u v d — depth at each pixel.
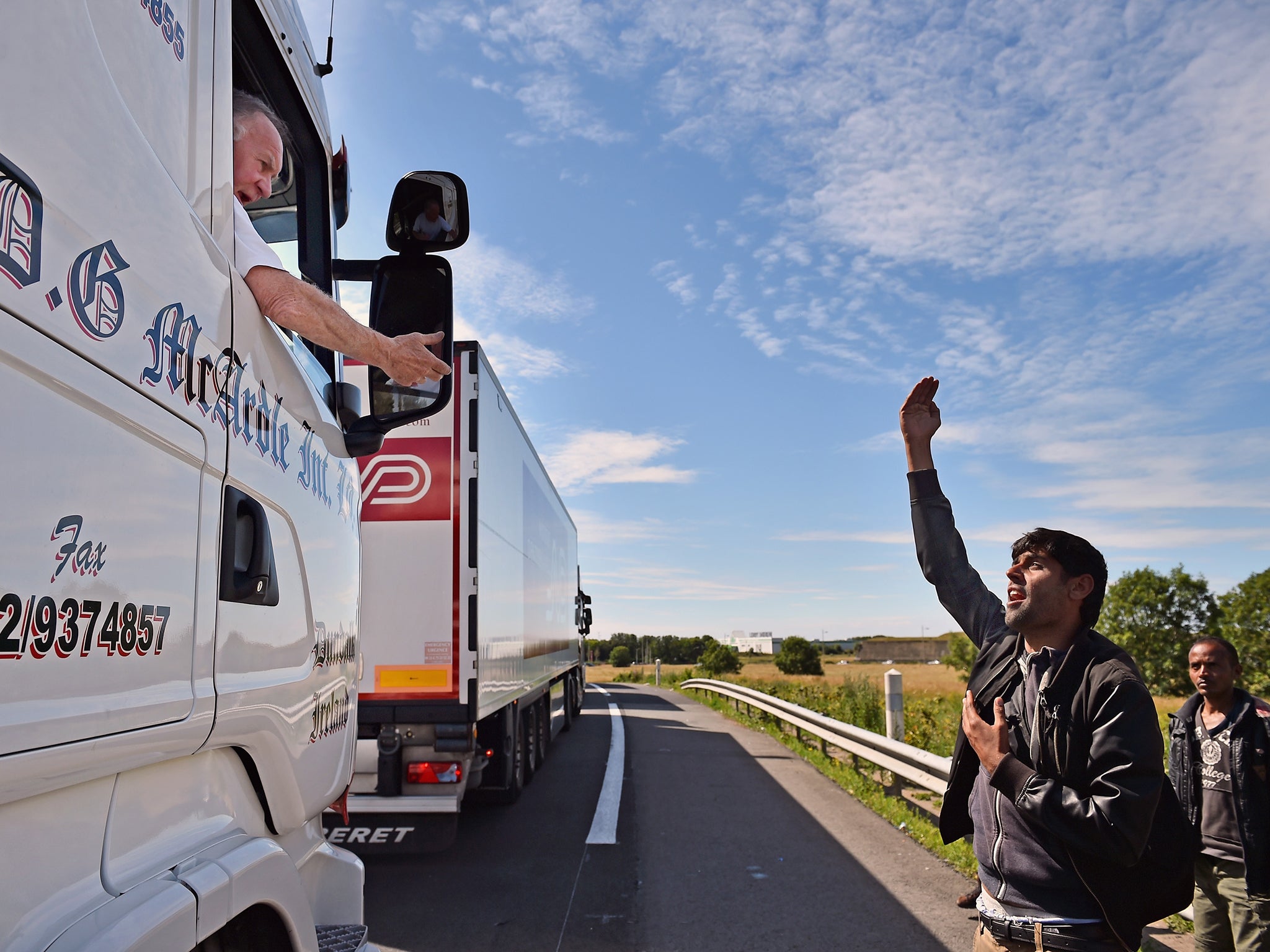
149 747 1.43
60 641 1.20
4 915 1.14
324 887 2.52
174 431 1.55
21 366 1.14
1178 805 2.45
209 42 1.86
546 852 7.55
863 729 10.16
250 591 1.84
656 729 17.62
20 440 1.14
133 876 1.44
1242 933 3.94
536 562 11.80
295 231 2.79
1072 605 2.56
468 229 2.53
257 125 2.17
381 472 7.52
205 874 1.55
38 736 1.15
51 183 1.23
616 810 9.24
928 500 3.11
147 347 1.47
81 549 1.26
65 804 1.28
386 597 7.39
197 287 1.68
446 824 7.04
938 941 5.36
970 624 2.97
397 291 2.50
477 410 7.57
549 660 13.31
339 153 3.12
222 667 1.73
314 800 2.32
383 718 7.23
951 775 2.85
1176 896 2.39
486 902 6.18
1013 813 2.54
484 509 7.70
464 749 7.17
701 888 6.47
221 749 1.82
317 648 2.37
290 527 2.19
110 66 1.44
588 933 5.55
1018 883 2.53
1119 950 2.41
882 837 8.02
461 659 7.31
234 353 1.85
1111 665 2.44
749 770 11.95
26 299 1.16
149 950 1.32
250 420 1.93
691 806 9.45
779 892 6.36
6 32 1.16
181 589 1.56
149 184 1.53
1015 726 2.61
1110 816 2.26
